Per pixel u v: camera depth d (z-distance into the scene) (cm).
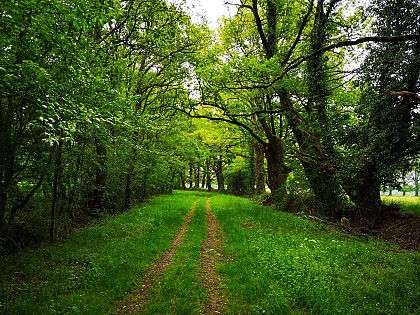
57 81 752
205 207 2475
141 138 2170
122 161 1997
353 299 622
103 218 1655
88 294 653
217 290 705
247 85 1883
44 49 760
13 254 930
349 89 1944
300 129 1931
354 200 1598
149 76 2164
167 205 2416
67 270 793
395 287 686
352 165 1479
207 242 1218
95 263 850
